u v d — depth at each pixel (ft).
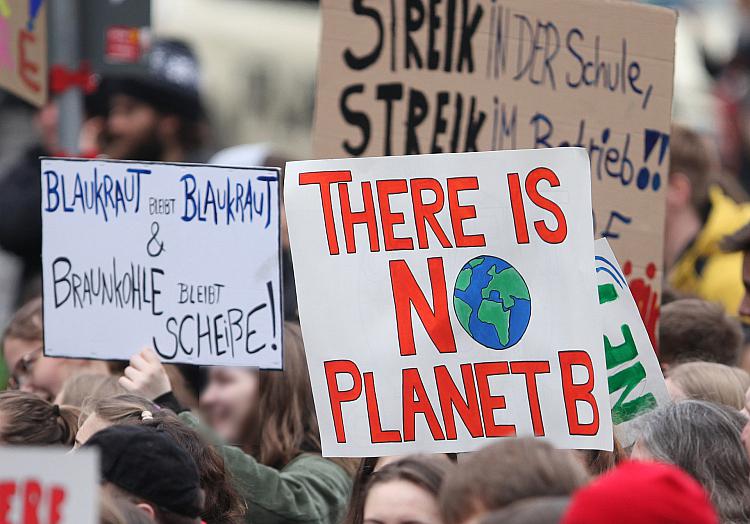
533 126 52.16
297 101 115.14
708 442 39.01
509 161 41.50
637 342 45.37
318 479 46.80
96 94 77.00
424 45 51.31
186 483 34.53
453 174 41.52
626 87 52.54
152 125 77.71
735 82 105.81
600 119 52.37
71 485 27.02
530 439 29.84
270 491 44.80
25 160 74.02
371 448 40.70
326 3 50.90
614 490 25.36
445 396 40.88
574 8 52.13
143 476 34.12
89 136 77.05
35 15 61.87
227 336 45.27
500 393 40.88
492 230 41.39
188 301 45.42
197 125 80.18
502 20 51.80
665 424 39.58
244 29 110.93
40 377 53.47
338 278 41.29
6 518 27.02
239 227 45.34
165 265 45.50
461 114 51.65
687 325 53.88
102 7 64.80
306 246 41.37
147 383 44.86
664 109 52.75
